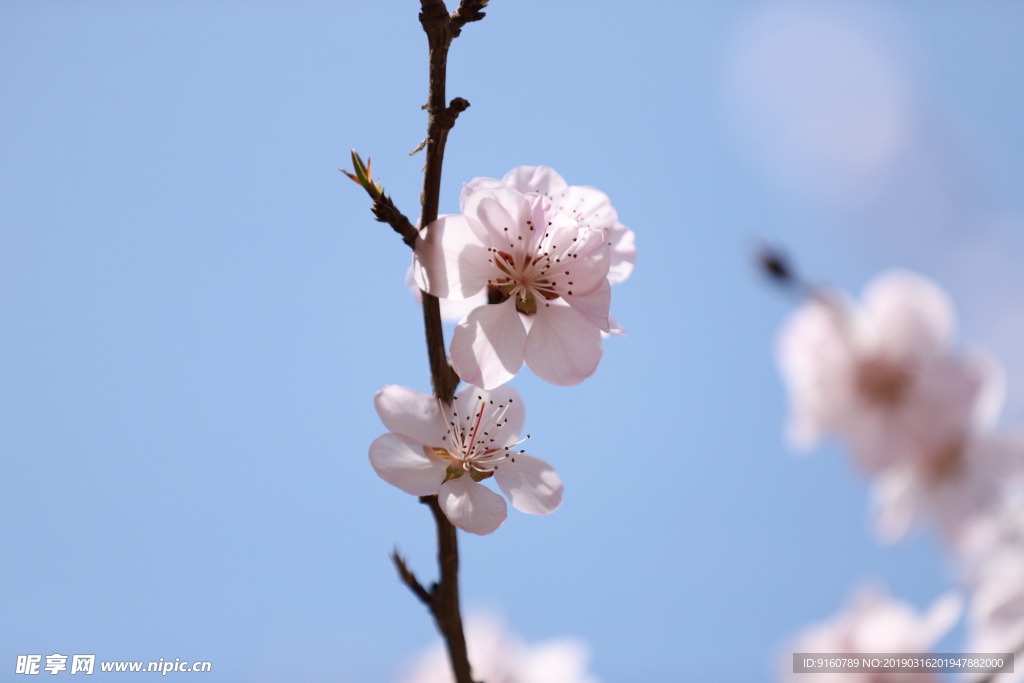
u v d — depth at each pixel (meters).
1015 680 0.63
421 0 0.57
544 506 0.58
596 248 0.58
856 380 0.67
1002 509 0.67
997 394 0.66
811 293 0.65
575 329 0.58
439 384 0.58
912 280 0.67
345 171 0.57
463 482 0.57
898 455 0.66
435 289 0.57
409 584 0.57
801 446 0.68
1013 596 0.66
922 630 0.67
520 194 0.58
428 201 0.57
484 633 0.70
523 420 0.58
